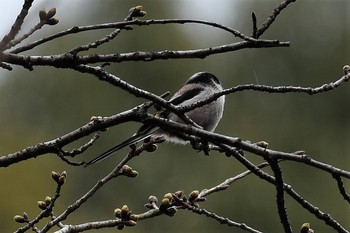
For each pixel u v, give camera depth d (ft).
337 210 65.41
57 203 53.11
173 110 11.53
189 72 74.74
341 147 75.61
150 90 74.08
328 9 84.07
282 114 74.84
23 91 70.44
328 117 76.84
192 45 76.43
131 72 74.02
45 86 70.85
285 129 73.97
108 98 71.51
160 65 74.08
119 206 61.57
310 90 11.48
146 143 13.28
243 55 78.07
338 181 10.71
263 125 73.15
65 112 70.95
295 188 67.15
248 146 10.93
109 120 11.62
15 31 10.09
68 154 11.84
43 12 10.80
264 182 61.67
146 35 74.28
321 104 77.61
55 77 71.26
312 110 77.46
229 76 76.64
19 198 47.14
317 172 68.08
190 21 11.05
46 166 51.24
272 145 72.74
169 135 18.06
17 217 13.05
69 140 11.62
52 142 11.58
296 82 80.84
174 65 74.43
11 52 10.64
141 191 62.95
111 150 13.89
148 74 74.02
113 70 73.82
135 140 14.12
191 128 11.32
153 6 75.66
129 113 11.59
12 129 66.18
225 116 72.49
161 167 63.36
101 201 61.46
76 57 10.85
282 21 84.58
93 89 71.41
